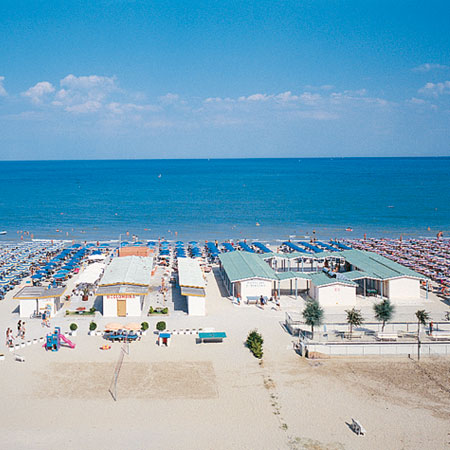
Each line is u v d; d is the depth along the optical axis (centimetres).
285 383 4497
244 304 6988
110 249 11169
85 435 3581
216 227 14350
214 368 4791
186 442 3506
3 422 3756
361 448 3469
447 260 9762
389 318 5512
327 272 7575
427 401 4184
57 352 5147
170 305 6919
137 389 4325
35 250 11125
